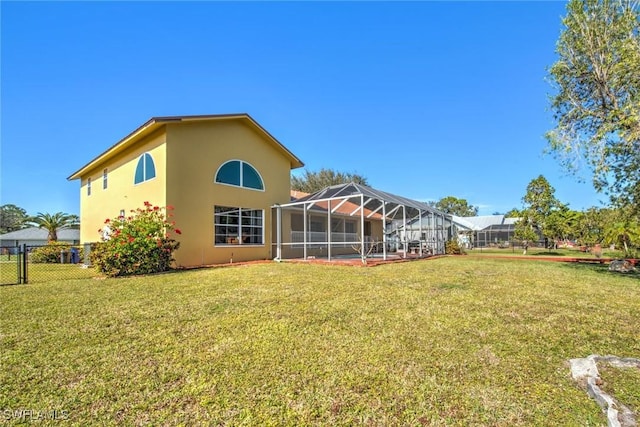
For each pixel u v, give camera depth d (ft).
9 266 52.95
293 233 56.03
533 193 83.97
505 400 9.00
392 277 29.12
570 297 21.22
